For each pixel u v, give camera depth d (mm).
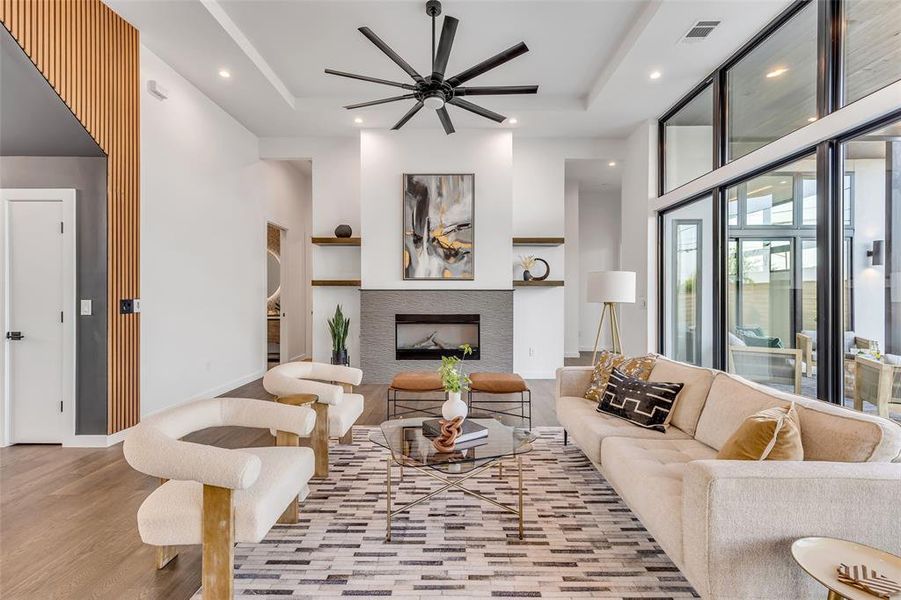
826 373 2689
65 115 2934
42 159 3207
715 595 1305
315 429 2676
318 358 5965
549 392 5125
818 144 2744
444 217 5543
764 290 3379
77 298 3184
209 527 1479
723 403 2174
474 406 4492
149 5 3129
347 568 1791
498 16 3408
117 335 3260
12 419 3201
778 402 1848
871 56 2412
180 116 4102
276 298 7316
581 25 3529
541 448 3236
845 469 1345
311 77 4410
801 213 2977
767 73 3316
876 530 1310
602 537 2033
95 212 3193
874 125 2410
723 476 1319
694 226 4449
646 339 5152
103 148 3146
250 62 3869
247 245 5488
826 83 2660
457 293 5547
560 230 5941
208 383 4598
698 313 4375
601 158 5875
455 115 5094
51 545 1954
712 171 3910
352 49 3885
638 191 5395
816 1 2838
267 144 5840
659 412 2488
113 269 3229
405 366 5574
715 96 3904
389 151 5535
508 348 5570
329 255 5992
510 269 5555
